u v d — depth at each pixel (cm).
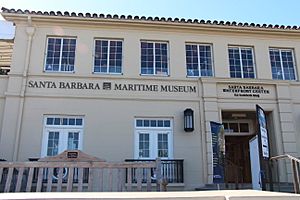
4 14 1258
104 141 1194
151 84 1276
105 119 1216
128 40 1325
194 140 1227
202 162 1205
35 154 1152
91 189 595
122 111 1232
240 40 1390
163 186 626
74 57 1288
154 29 1352
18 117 1175
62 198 288
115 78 1263
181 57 1330
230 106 1281
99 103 1230
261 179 903
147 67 1316
